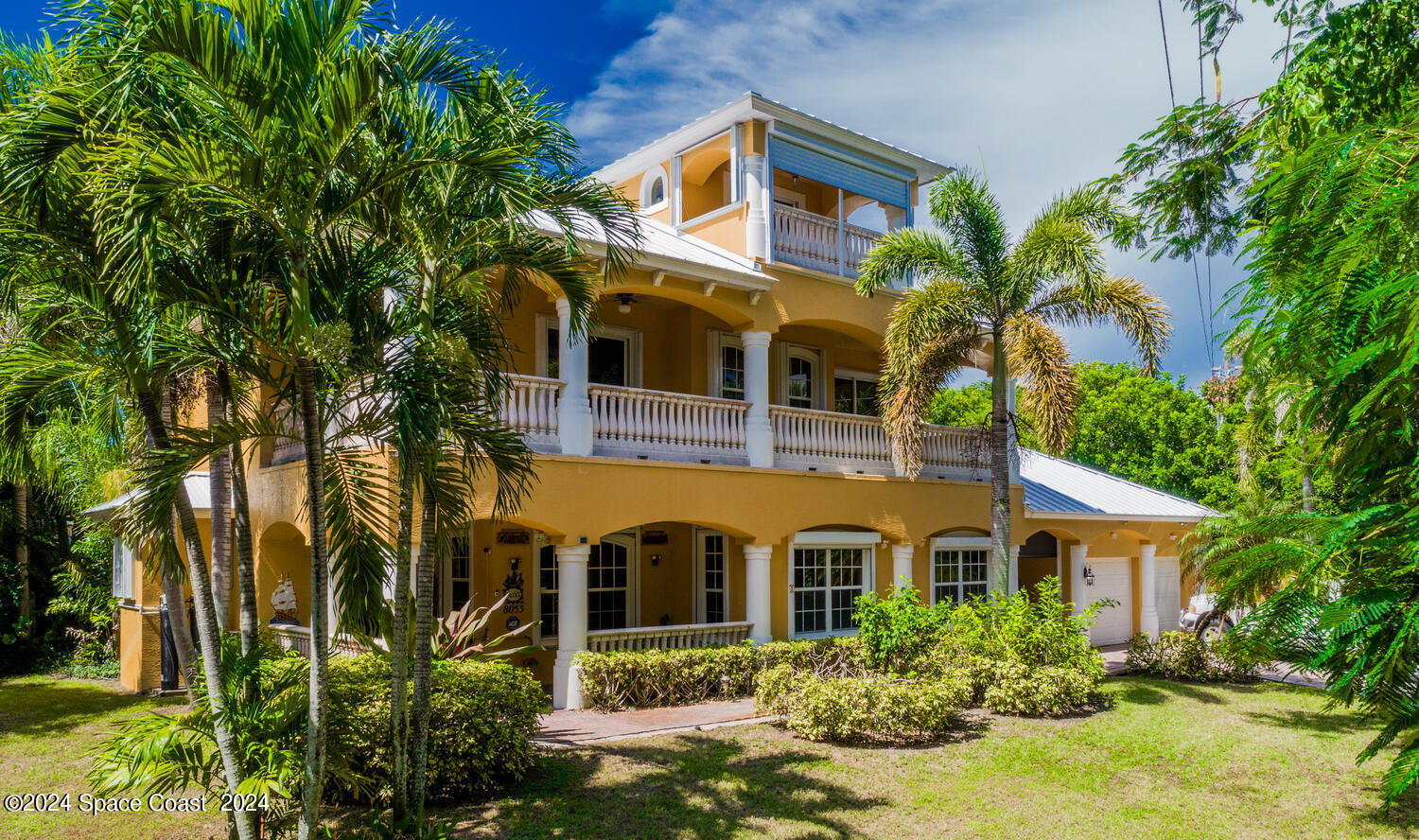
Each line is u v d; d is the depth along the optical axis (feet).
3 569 61.00
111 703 47.47
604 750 36.55
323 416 25.49
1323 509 13.62
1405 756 7.82
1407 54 17.83
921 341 51.52
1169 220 25.91
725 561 56.08
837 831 28.30
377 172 22.79
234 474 24.20
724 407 51.60
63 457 54.54
